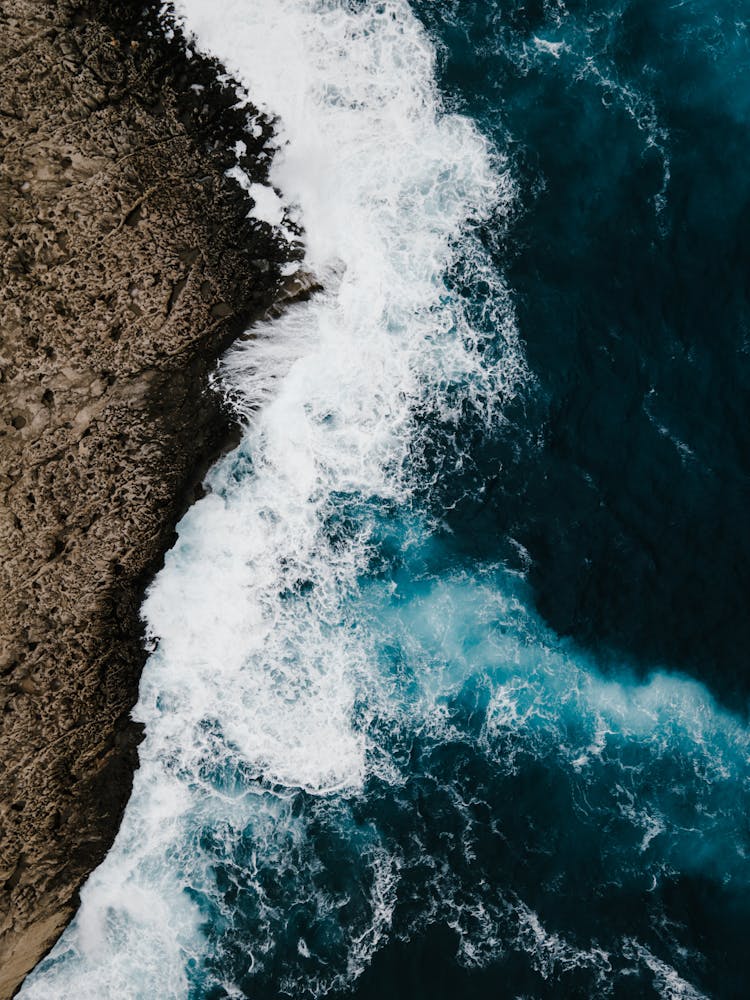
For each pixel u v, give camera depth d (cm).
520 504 1772
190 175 1576
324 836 1662
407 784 1688
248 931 1628
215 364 1633
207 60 1612
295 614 1731
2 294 1405
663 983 1582
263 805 1680
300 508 1741
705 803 1688
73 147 1450
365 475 1767
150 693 1662
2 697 1459
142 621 1642
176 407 1588
